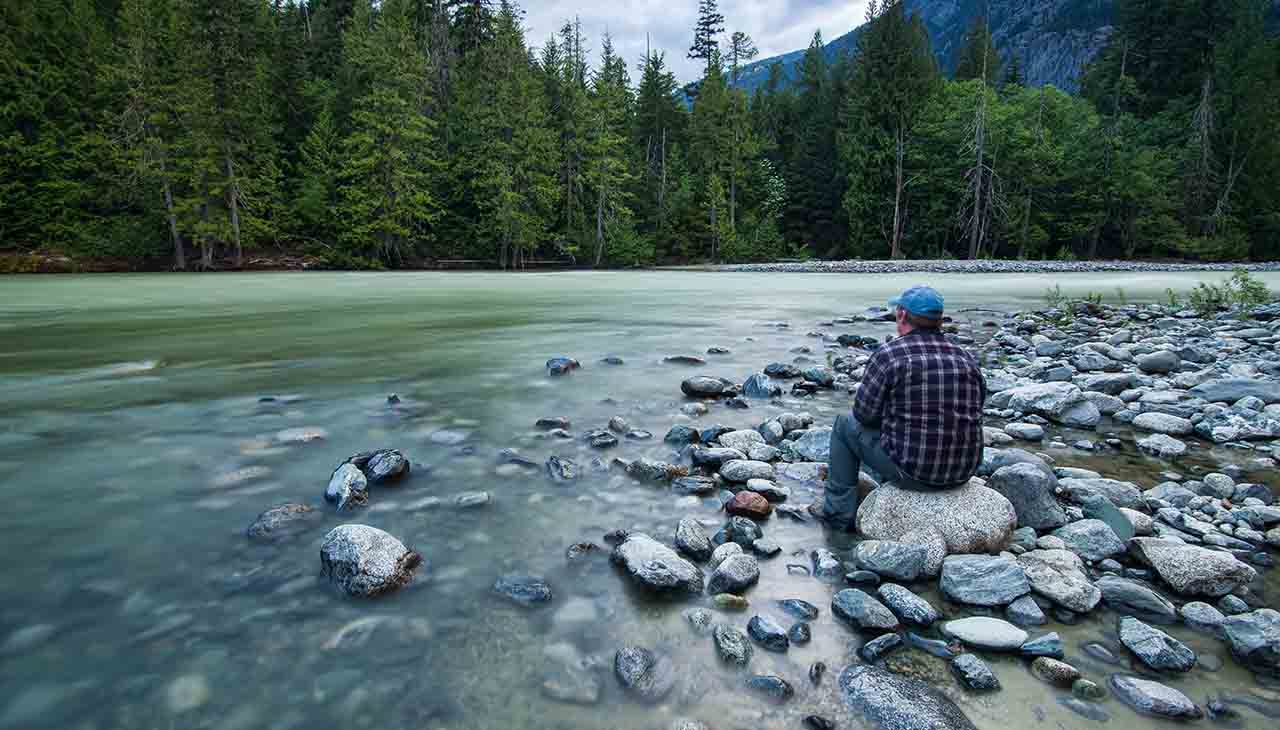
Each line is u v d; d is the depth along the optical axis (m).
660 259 53.38
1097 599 2.43
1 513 2.97
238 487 3.35
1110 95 56.72
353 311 13.79
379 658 1.96
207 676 1.84
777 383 6.05
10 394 5.50
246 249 42.53
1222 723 1.78
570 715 1.73
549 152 47.16
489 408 5.11
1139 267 39.31
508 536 2.84
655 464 3.64
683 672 1.94
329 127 44.81
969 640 2.15
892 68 50.25
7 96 38.09
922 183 49.91
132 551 2.62
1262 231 49.78
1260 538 3.00
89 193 38.75
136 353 7.88
